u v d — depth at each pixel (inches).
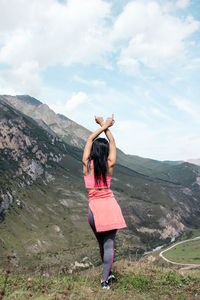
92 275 295.0
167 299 235.1
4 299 190.1
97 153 211.2
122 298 207.5
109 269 222.4
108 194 213.3
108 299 200.1
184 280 294.5
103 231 205.8
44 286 243.3
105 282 225.6
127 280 266.1
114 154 214.4
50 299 189.8
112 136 218.8
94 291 216.5
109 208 208.2
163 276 300.7
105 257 216.4
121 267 325.4
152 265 350.0
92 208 209.5
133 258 360.2
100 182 211.9
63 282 256.5
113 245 216.8
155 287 266.2
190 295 252.5
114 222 205.8
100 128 216.1
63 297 193.3
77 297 194.9
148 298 224.7
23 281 258.5
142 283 263.7
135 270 316.8
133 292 236.8
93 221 210.5
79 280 267.7
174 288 270.5
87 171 213.5
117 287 239.6
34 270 288.4
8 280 256.5
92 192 211.5
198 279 302.2
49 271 284.4
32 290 233.3
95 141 216.7
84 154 212.4
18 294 201.2
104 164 211.2
